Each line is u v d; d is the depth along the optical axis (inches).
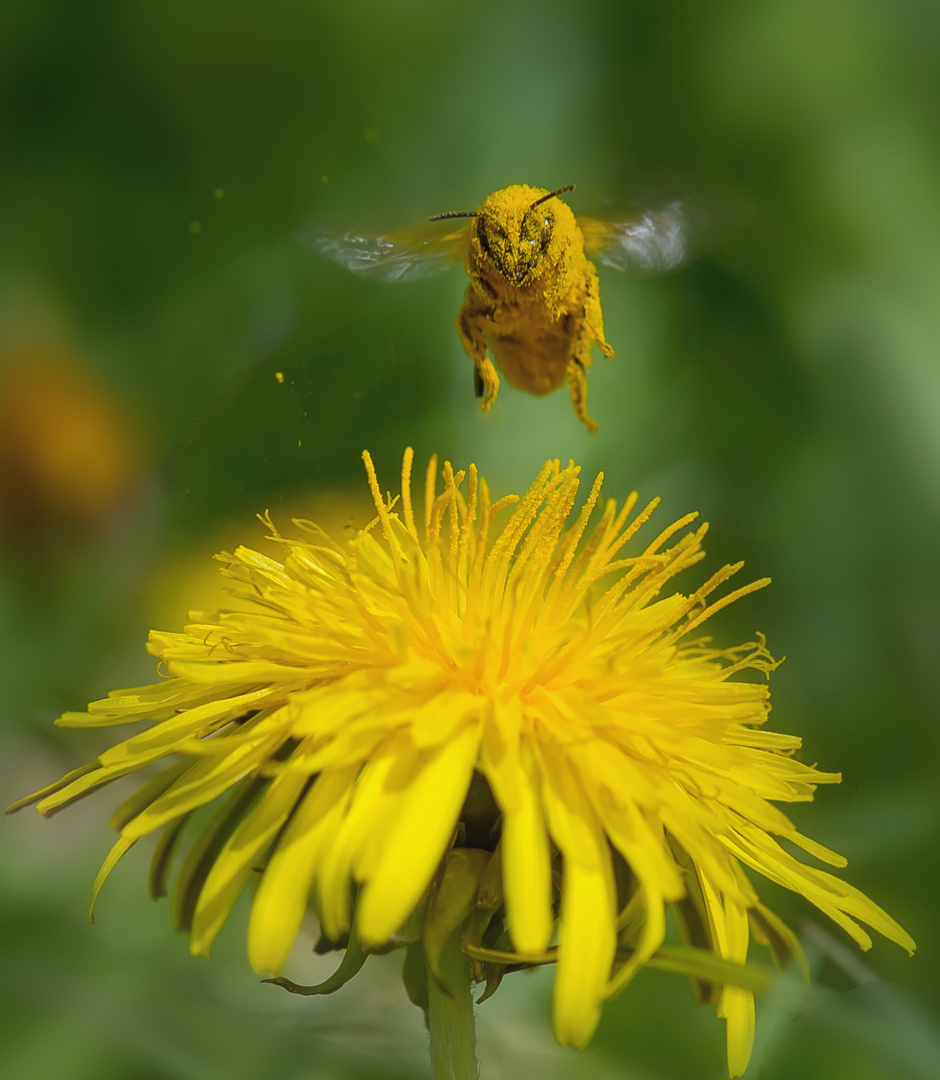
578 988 6.8
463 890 7.0
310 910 7.3
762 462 9.3
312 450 9.1
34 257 9.3
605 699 7.2
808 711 8.8
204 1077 7.4
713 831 7.1
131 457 8.9
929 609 8.9
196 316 9.3
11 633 8.7
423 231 8.2
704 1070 7.7
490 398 7.6
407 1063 7.6
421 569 7.4
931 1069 7.2
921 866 8.2
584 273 7.6
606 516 7.4
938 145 9.3
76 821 8.5
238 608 7.5
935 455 9.0
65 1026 7.6
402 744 7.0
